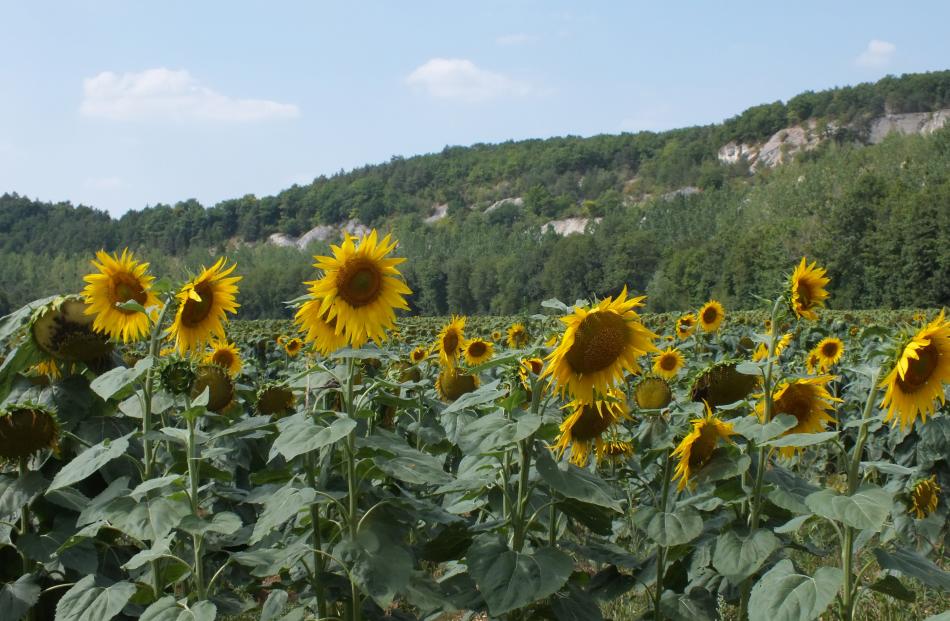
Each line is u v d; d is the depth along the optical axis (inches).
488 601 126.6
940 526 234.1
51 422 159.2
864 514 116.6
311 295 146.2
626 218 6845.5
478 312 5408.5
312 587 162.2
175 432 148.9
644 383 224.4
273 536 169.8
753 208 5280.5
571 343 136.3
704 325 489.7
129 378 145.6
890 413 131.7
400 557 136.8
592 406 152.4
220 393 210.1
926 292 2800.2
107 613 133.0
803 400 156.3
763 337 151.8
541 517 170.4
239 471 239.5
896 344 130.3
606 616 206.7
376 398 156.6
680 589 169.6
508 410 141.9
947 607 208.7
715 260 3577.8
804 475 338.6
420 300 5649.6
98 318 178.7
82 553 158.6
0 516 154.5
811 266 149.4
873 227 3026.6
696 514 152.4
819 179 4864.7
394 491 187.3
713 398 174.9
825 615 196.7
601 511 149.6
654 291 4050.2
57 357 185.0
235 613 151.2
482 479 152.4
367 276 146.3
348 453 143.5
